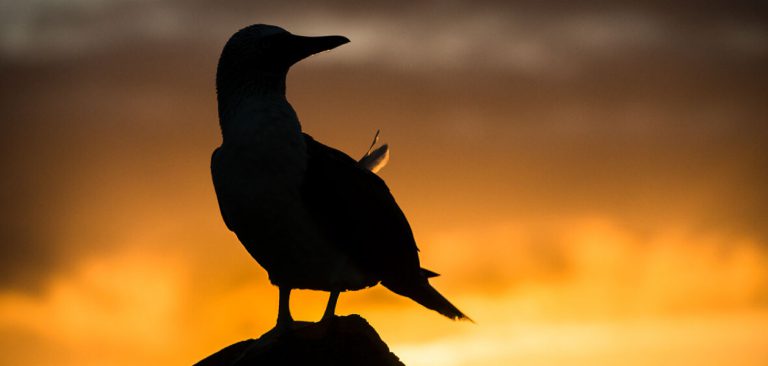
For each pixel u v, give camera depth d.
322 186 13.85
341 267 14.26
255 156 13.70
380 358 13.90
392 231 14.54
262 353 13.91
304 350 13.85
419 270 15.12
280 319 14.51
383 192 14.66
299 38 14.35
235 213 13.94
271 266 14.35
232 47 14.33
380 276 14.60
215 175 13.98
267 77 14.30
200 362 14.70
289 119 13.95
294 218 13.82
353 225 14.07
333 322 14.02
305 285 14.52
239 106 14.18
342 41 14.41
